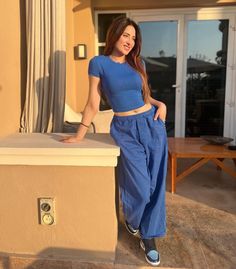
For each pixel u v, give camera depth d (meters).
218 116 5.65
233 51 5.41
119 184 2.38
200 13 5.36
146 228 2.34
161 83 5.64
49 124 3.00
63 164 2.21
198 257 2.33
